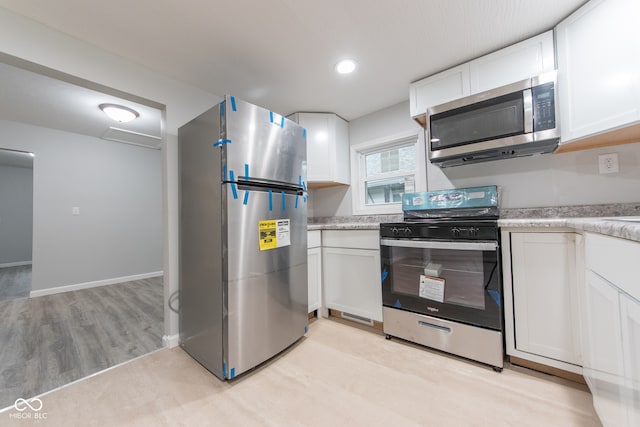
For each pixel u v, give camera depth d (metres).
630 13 1.18
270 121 1.67
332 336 1.96
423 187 2.38
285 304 1.75
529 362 1.45
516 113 1.58
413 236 1.74
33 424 1.15
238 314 1.47
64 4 1.31
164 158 1.93
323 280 2.33
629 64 1.19
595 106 1.32
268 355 1.62
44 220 3.38
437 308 1.65
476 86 1.79
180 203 1.89
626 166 1.54
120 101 2.57
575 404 1.18
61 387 1.41
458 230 1.57
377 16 1.45
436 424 1.11
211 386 1.40
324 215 3.10
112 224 3.95
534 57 1.59
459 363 1.55
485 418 1.13
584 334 1.21
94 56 1.62
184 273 1.80
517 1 1.36
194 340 1.68
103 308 2.75
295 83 2.14
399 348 1.76
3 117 3.01
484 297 1.49
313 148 2.65
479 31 1.57
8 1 1.28
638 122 1.15
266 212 1.63
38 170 3.36
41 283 3.32
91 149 3.78
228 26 1.50
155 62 1.81
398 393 1.30
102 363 1.65
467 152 1.75
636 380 0.71
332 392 1.33
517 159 1.90
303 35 1.59
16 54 1.36
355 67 1.93
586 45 1.36
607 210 1.59
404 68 1.94
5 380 1.48
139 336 2.05
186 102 2.07
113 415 1.20
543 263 1.36
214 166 1.51
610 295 0.87
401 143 2.61
